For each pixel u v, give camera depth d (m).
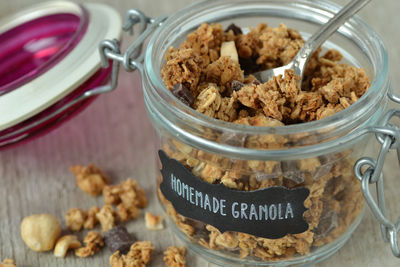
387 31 0.54
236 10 0.42
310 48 0.39
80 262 0.42
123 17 0.55
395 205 0.44
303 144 0.35
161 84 0.37
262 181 0.36
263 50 0.41
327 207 0.38
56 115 0.43
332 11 0.40
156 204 0.45
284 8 0.42
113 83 0.42
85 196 0.45
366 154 0.40
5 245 0.43
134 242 0.42
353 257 0.41
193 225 0.39
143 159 0.47
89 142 0.48
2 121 0.42
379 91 0.36
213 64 0.39
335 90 0.38
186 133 0.36
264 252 0.38
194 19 0.41
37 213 0.44
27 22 0.50
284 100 0.37
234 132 0.34
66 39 0.50
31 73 0.43
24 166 0.47
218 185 0.36
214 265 0.41
